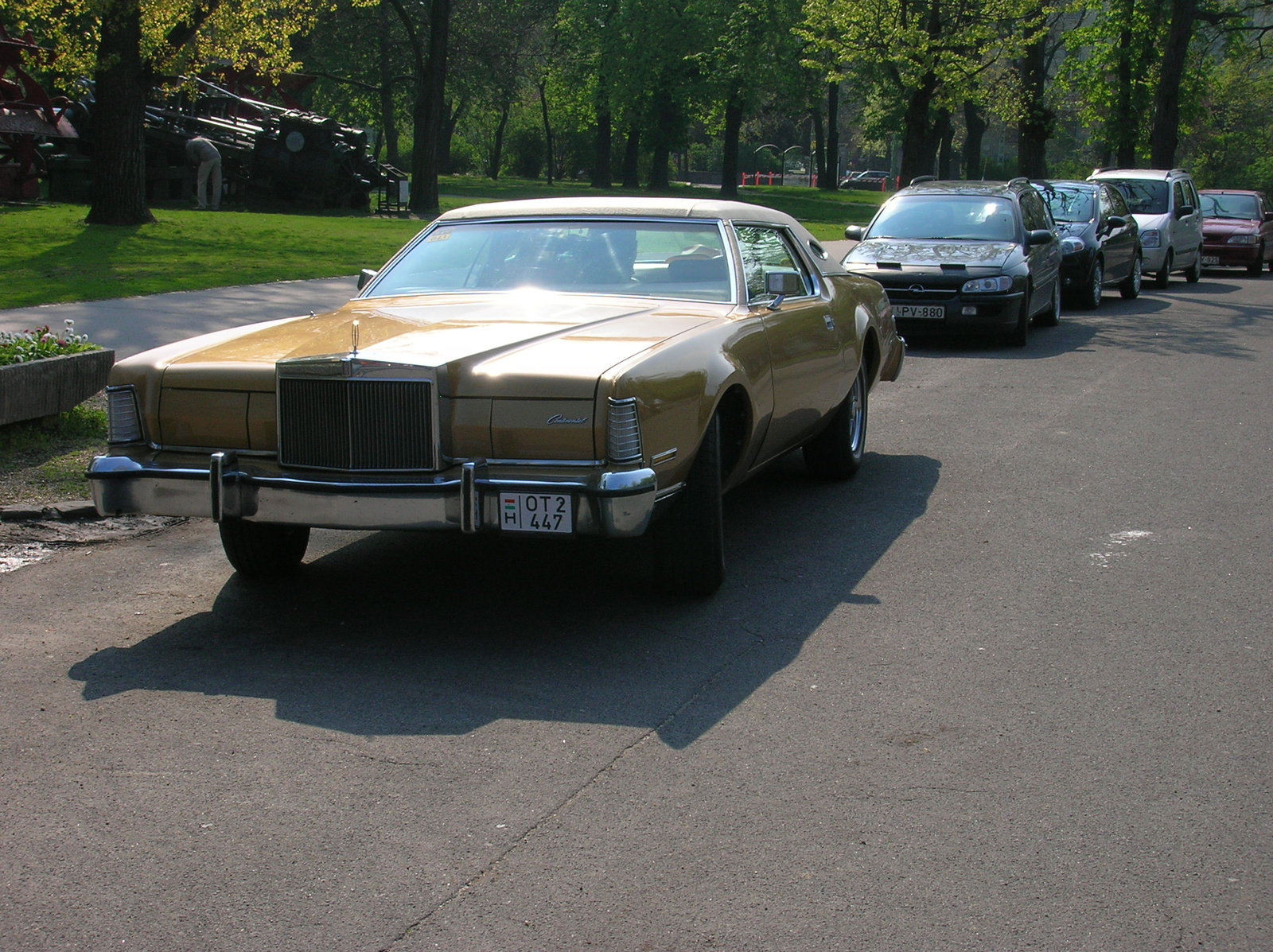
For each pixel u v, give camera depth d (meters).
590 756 3.76
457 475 4.48
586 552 6.00
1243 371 12.18
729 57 54.25
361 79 52.44
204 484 4.66
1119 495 7.19
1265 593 5.41
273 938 2.82
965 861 3.16
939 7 26.14
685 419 4.77
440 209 33.59
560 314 5.34
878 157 126.50
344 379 4.49
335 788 3.54
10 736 3.89
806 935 2.83
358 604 5.22
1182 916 2.92
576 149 73.50
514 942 2.81
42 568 5.71
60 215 24.08
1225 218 26.94
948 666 4.53
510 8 53.00
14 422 7.52
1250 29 37.28
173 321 12.27
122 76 22.00
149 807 3.43
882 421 9.58
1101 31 38.44
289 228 24.06
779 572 5.68
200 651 4.66
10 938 2.82
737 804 3.46
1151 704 4.19
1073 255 17.64
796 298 6.52
